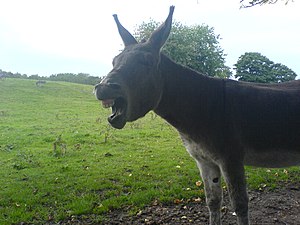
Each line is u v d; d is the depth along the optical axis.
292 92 1.59
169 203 2.32
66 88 13.45
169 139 4.73
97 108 9.46
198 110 1.58
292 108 1.55
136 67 1.43
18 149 4.21
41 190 2.62
